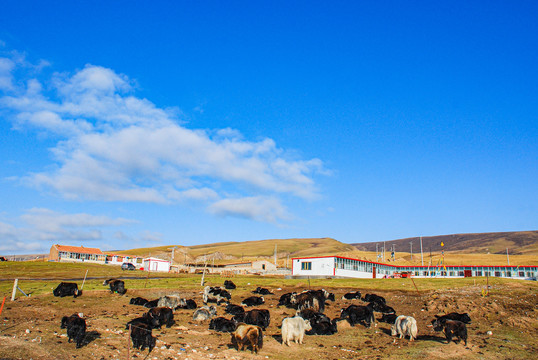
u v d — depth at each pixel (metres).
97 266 97.81
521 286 50.44
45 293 41.44
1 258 115.44
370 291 51.22
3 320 28.64
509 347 29.50
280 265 140.12
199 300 43.28
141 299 39.25
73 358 21.80
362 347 28.69
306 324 30.86
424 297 46.19
